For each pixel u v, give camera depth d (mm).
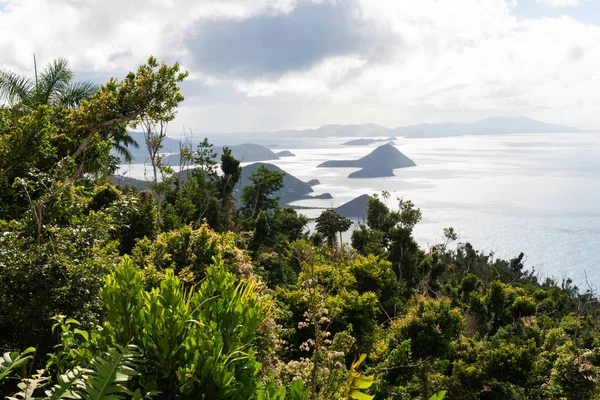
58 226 7688
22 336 5445
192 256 11164
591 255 198750
